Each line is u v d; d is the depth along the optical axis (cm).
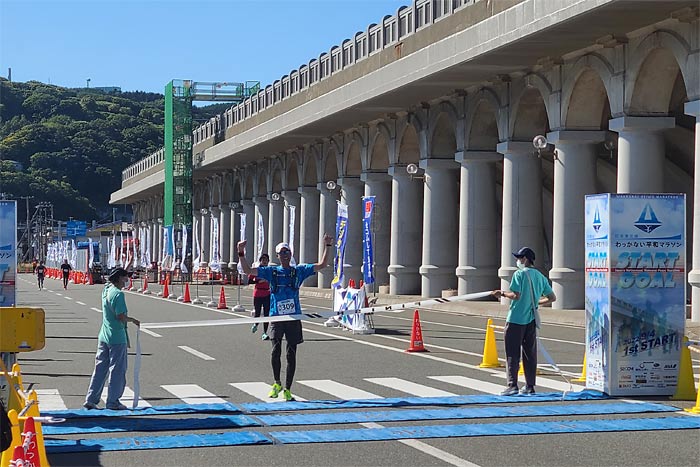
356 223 6191
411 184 5381
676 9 2898
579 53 3534
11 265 2052
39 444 904
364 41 5219
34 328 1301
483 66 3859
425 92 4531
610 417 1373
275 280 1577
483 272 4519
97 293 6538
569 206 3712
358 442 1198
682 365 1542
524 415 1392
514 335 1602
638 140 3281
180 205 9600
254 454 1132
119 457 1121
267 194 7838
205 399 1587
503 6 3650
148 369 2016
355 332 2938
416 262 5397
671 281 1571
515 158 4112
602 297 1578
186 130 9688
